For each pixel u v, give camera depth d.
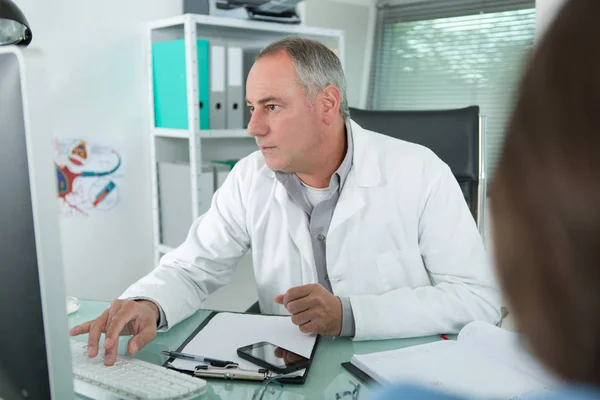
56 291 0.56
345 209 1.36
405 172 1.40
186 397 0.85
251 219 1.46
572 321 0.20
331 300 1.11
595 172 0.19
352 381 0.92
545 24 0.21
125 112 2.50
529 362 0.22
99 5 2.38
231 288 2.87
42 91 0.52
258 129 1.31
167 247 2.54
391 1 3.50
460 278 1.30
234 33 2.73
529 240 0.20
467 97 3.24
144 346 1.08
